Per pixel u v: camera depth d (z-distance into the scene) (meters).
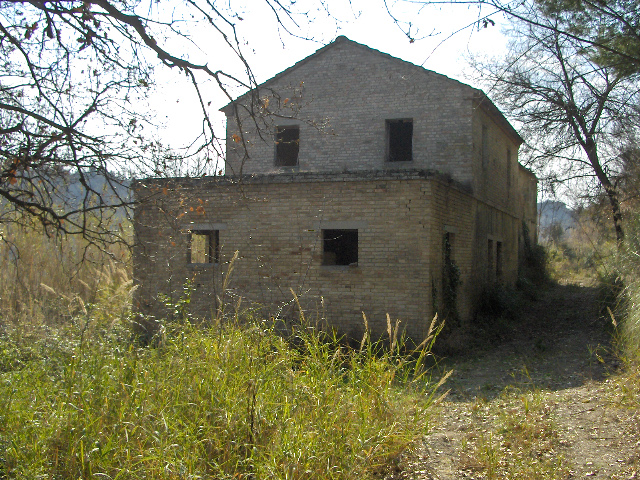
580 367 10.22
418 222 12.62
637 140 15.52
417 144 17.11
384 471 5.43
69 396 5.35
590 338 12.73
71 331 7.52
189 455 4.73
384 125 17.59
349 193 13.10
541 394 8.02
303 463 4.70
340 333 12.91
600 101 15.01
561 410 7.23
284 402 5.58
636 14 9.75
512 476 5.19
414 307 12.54
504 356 12.25
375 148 17.64
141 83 6.37
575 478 5.07
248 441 5.00
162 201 7.20
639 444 5.64
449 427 6.99
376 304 12.79
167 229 13.80
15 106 5.79
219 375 5.82
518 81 15.74
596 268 19.14
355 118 17.91
